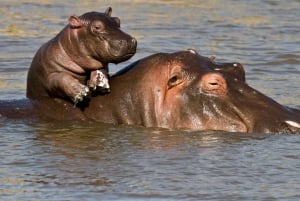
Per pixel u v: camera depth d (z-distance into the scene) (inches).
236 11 4028.1
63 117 2188.7
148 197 1674.5
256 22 3764.8
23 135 2078.0
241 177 1788.9
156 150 1950.1
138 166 1846.7
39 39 3329.2
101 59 2124.8
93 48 2113.7
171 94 2097.7
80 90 2107.5
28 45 3221.0
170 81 2095.2
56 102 2214.6
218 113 2064.5
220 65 2135.8
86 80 2187.5
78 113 2192.4
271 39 3408.0
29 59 2992.1
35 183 1747.0
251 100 2074.3
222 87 2066.9
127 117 2129.7
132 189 1715.1
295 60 3036.4
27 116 2206.0
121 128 2106.3
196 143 1988.2
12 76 2758.4
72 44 2138.3
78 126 2140.7
